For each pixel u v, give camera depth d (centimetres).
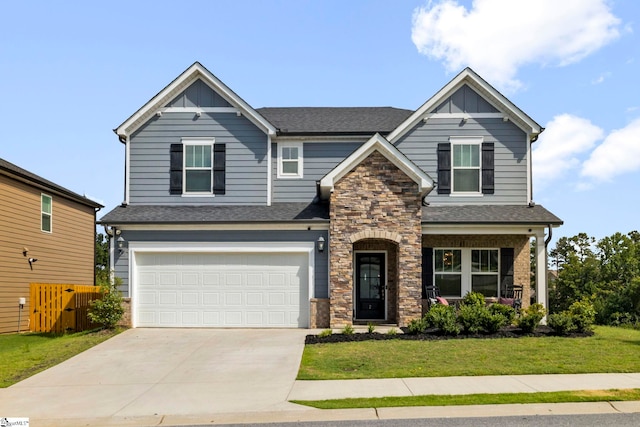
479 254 1850
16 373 1137
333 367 1115
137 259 1722
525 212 1780
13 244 1906
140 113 1850
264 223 1694
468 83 1891
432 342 1338
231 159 1869
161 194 1861
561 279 3562
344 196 1662
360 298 1850
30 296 1789
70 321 1761
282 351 1306
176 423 796
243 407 862
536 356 1170
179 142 1872
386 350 1250
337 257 1655
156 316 1711
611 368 1066
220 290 1717
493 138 1878
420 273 1642
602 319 2833
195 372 1120
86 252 2561
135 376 1097
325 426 761
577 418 779
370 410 827
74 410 871
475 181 1872
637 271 3316
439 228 1714
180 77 1856
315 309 1681
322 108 2241
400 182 1662
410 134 1883
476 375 1028
